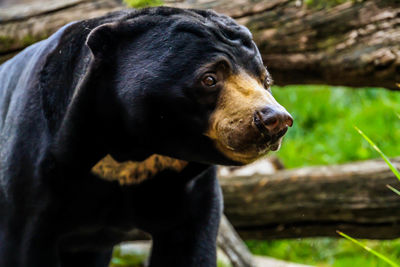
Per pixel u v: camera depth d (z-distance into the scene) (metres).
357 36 9.34
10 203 6.26
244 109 5.12
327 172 10.09
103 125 5.87
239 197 10.62
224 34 5.49
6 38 10.73
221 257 10.77
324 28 9.51
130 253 11.78
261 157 5.25
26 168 6.16
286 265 11.59
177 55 5.39
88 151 6.01
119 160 6.10
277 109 5.00
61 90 6.11
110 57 5.68
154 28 5.58
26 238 6.28
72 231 6.55
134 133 5.69
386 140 16.33
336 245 13.34
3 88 6.82
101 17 6.25
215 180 6.66
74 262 7.89
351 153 16.00
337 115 18.31
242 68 5.40
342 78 9.53
